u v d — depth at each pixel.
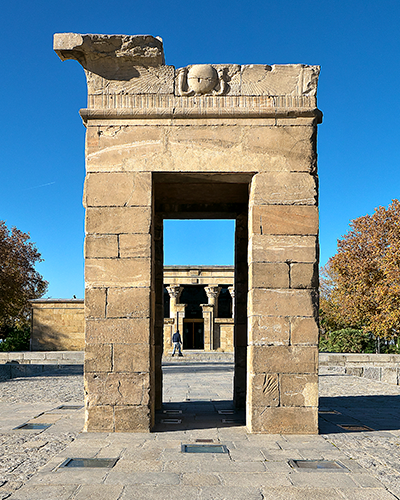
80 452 6.55
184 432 7.75
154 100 8.26
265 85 8.32
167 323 33.56
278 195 8.10
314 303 7.90
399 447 6.94
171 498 4.98
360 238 33.69
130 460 6.21
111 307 7.85
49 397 12.16
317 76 8.34
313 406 7.74
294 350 7.82
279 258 7.98
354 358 24.02
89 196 8.06
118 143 8.18
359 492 5.16
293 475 5.67
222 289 36.50
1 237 35.09
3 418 9.09
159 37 8.21
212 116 8.20
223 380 16.77
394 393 13.41
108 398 7.73
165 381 16.42
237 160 8.16
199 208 10.77
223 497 5.01
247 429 7.98
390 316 27.09
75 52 8.16
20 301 35.94
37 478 5.54
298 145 8.20
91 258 7.96
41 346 32.62
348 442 7.20
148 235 7.99
